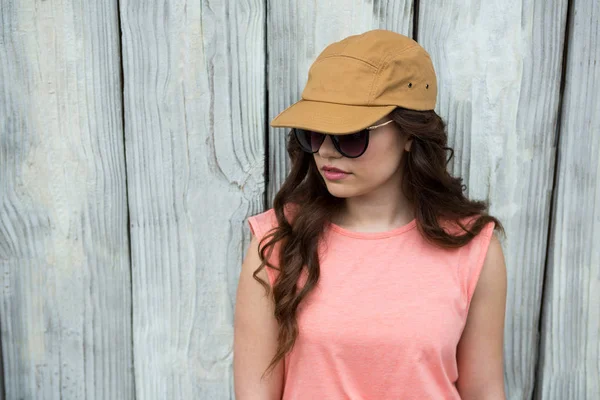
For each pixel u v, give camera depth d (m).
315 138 1.02
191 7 1.22
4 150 1.24
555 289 1.37
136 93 1.25
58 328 1.32
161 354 1.35
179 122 1.27
